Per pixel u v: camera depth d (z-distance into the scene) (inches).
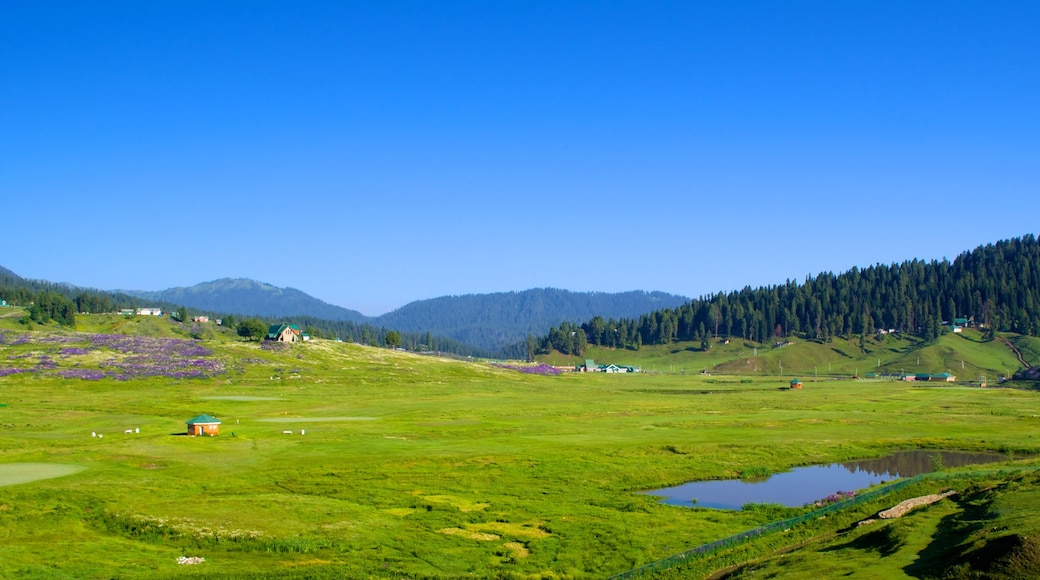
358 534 2070.6
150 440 3489.2
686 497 2726.4
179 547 1948.8
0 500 2241.6
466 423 4554.6
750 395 7411.4
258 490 2588.6
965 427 4522.6
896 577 1453.0
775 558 1792.6
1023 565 1347.2
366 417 4803.2
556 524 2235.5
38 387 5718.5
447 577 1744.6
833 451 3654.0
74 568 1721.2
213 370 6983.3
